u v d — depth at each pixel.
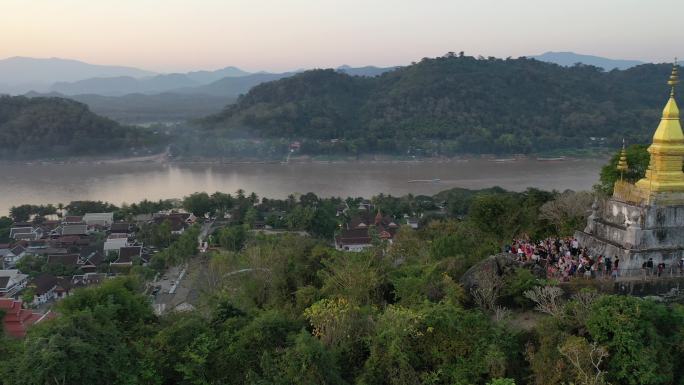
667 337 25.73
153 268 97.06
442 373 26.56
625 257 34.16
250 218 130.50
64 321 25.08
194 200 143.62
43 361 22.33
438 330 27.66
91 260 102.38
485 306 32.28
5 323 45.97
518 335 28.27
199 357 27.17
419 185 198.12
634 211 35.03
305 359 25.28
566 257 35.84
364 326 29.42
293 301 39.19
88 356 23.39
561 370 24.22
